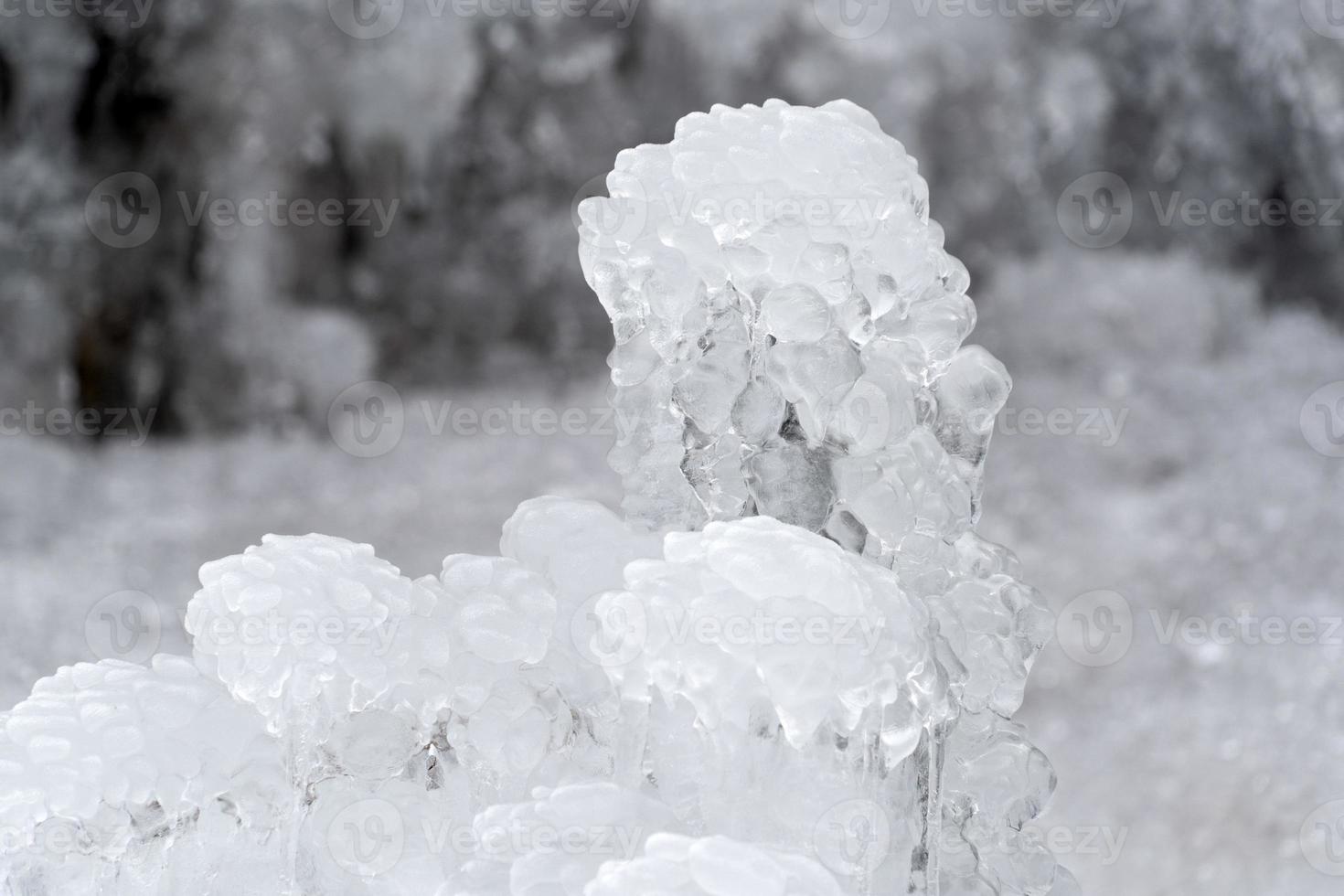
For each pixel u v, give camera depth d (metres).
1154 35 13.20
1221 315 11.97
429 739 1.16
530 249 13.32
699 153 1.17
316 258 12.30
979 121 13.17
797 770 1.00
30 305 9.73
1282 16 12.63
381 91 11.11
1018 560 1.34
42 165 9.80
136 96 10.19
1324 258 13.13
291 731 1.15
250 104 10.47
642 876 0.87
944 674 1.07
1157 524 8.09
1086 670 6.13
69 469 8.52
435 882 1.13
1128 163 13.62
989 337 11.94
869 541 1.16
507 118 13.41
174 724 1.13
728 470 1.21
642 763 1.08
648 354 1.25
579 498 1.27
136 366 10.27
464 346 13.17
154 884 1.14
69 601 5.58
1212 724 5.18
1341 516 7.80
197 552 7.36
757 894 0.85
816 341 1.11
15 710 1.13
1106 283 11.98
